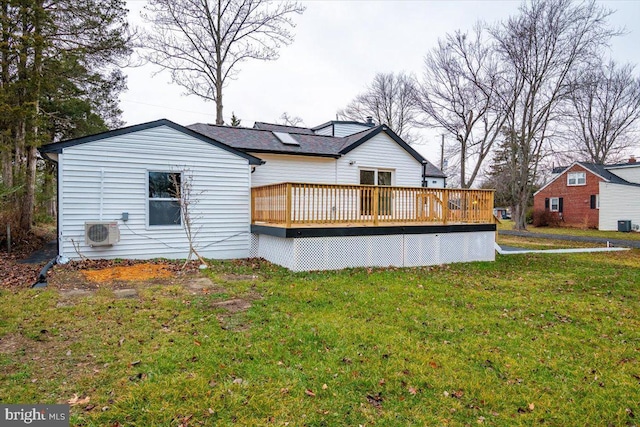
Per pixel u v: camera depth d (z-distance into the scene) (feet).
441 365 12.14
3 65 35.37
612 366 12.60
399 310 17.74
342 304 18.35
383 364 11.99
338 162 40.70
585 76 67.82
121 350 12.22
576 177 90.07
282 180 37.76
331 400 9.84
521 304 19.85
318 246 27.66
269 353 12.37
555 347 14.08
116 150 27.17
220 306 17.30
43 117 41.22
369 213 30.40
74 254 26.12
